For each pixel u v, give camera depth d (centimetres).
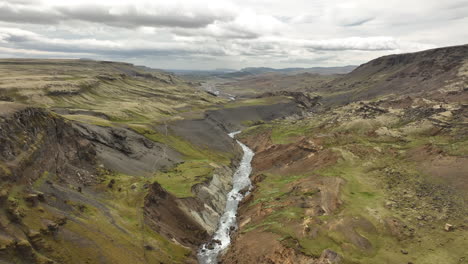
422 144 9719
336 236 5372
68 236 4128
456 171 7275
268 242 5559
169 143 12431
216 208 8050
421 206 6244
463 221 5475
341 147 10156
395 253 4947
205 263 5766
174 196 7212
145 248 4956
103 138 9281
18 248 3375
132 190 6744
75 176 6331
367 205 6525
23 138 5106
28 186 4553
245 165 12938
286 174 10006
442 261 4572
